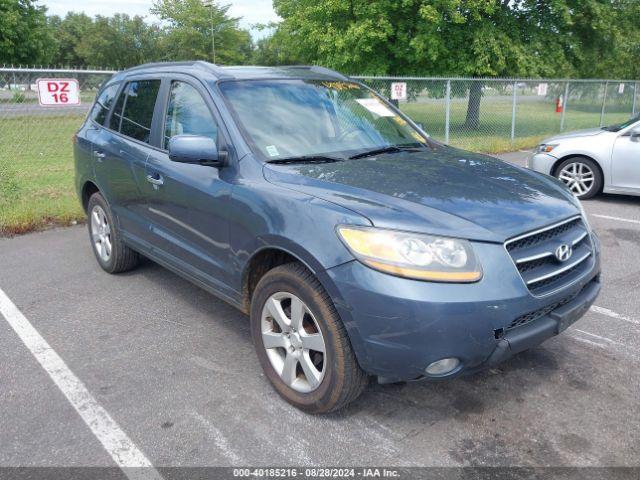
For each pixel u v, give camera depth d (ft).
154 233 14.11
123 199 15.39
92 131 17.21
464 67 61.98
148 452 9.22
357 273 8.64
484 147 45.60
